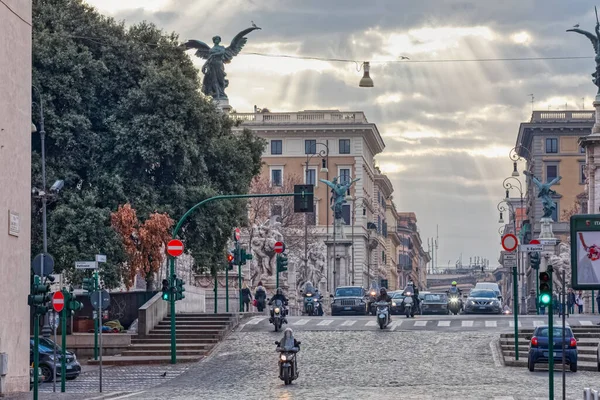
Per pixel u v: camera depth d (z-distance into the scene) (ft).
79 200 247.70
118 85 269.85
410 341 224.74
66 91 254.47
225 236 280.51
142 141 261.65
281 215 556.92
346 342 224.94
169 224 252.01
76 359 196.54
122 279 263.49
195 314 249.14
